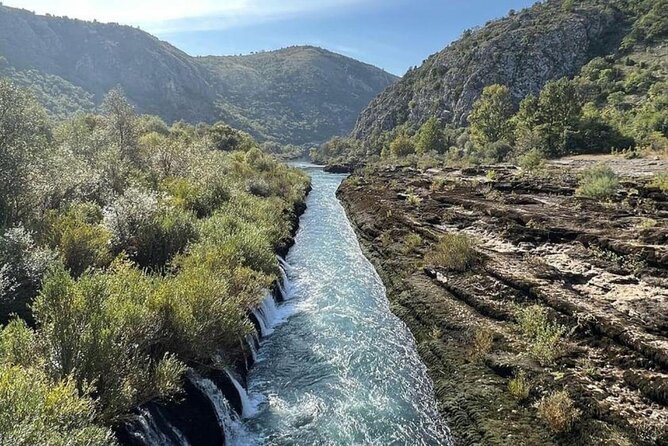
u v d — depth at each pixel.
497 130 91.38
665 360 11.25
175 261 15.55
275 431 11.46
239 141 82.44
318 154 174.88
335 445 10.93
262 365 14.88
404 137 122.88
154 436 8.73
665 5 118.38
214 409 10.64
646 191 29.59
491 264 19.80
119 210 16.69
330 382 13.91
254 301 16.33
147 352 10.33
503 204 31.77
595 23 126.88
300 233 35.88
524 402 11.55
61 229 13.74
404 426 11.77
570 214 26.55
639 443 9.34
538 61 122.25
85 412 7.00
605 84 95.50
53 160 18.25
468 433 11.02
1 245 11.01
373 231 32.75
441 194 40.22
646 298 15.03
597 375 11.82
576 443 9.73
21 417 5.89
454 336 15.77
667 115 63.78
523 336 14.59
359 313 19.50
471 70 135.62
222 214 23.50
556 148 68.38
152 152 32.50
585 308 14.44
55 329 8.38
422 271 22.33
